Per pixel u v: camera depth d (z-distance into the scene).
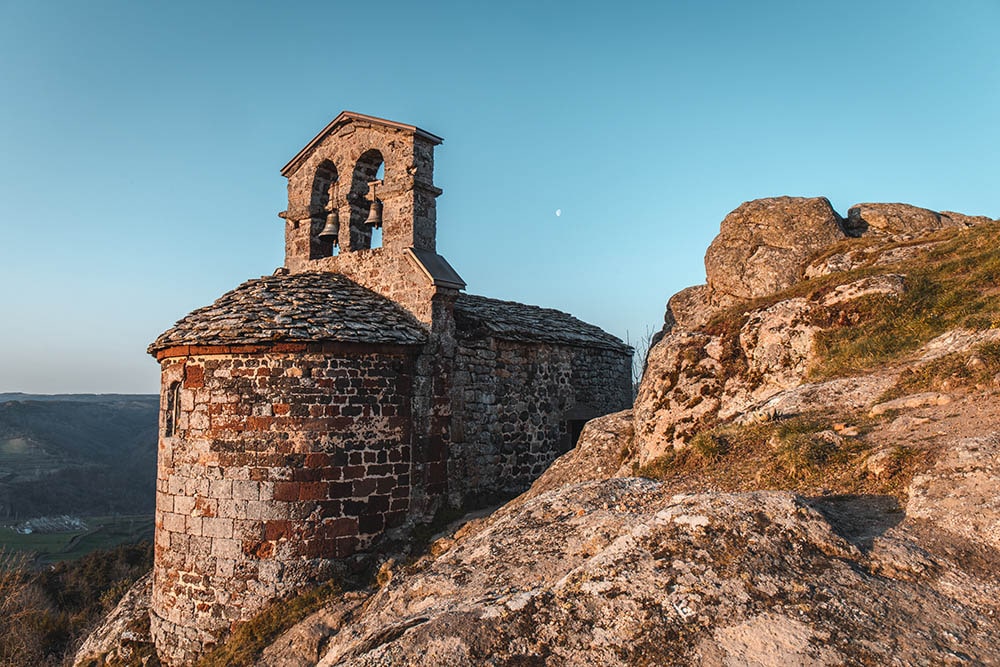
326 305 11.34
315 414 10.27
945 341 8.27
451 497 11.88
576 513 6.30
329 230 13.60
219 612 10.02
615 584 4.16
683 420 10.12
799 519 4.54
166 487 10.74
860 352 9.12
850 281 10.89
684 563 4.22
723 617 3.73
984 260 10.34
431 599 5.23
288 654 8.61
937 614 3.69
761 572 4.06
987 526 4.41
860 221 15.22
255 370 10.29
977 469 4.97
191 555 10.30
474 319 13.17
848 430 6.66
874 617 3.65
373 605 6.10
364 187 13.64
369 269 12.85
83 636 16.75
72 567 25.39
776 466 6.49
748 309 11.54
